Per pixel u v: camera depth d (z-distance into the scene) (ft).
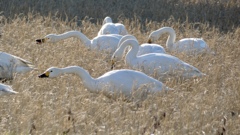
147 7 255.29
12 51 155.94
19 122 102.99
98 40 168.66
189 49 173.37
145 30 211.00
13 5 233.76
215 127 111.86
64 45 167.02
